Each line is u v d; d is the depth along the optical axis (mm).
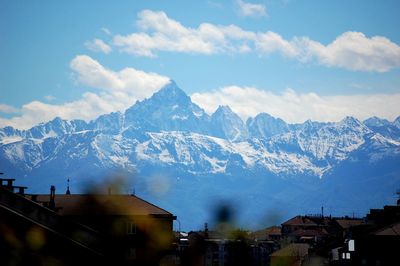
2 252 99625
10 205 100750
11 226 100062
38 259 101188
